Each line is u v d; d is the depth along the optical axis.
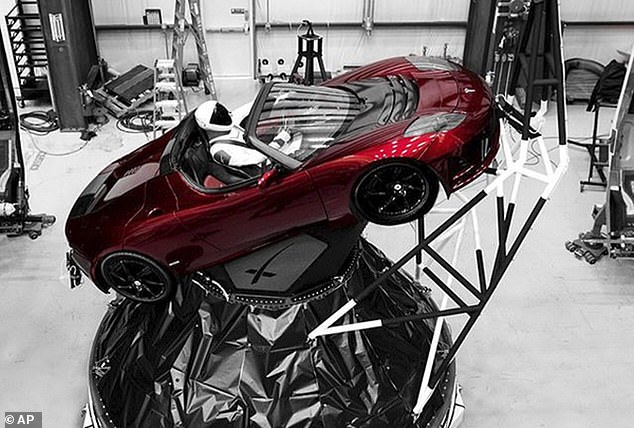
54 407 4.22
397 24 8.62
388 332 3.60
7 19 7.50
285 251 3.42
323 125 3.62
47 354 4.60
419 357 3.69
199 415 3.23
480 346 4.71
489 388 4.40
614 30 8.72
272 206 3.31
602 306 5.11
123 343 3.70
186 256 3.53
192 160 3.84
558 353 4.67
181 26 7.54
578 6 8.58
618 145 5.29
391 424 3.35
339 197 3.26
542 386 4.42
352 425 3.26
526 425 4.16
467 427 4.14
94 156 7.02
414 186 3.26
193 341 3.40
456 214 3.19
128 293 3.78
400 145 3.17
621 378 4.49
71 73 7.12
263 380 3.27
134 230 3.56
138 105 7.75
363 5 8.49
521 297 5.16
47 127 7.55
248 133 3.52
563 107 2.95
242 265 3.49
